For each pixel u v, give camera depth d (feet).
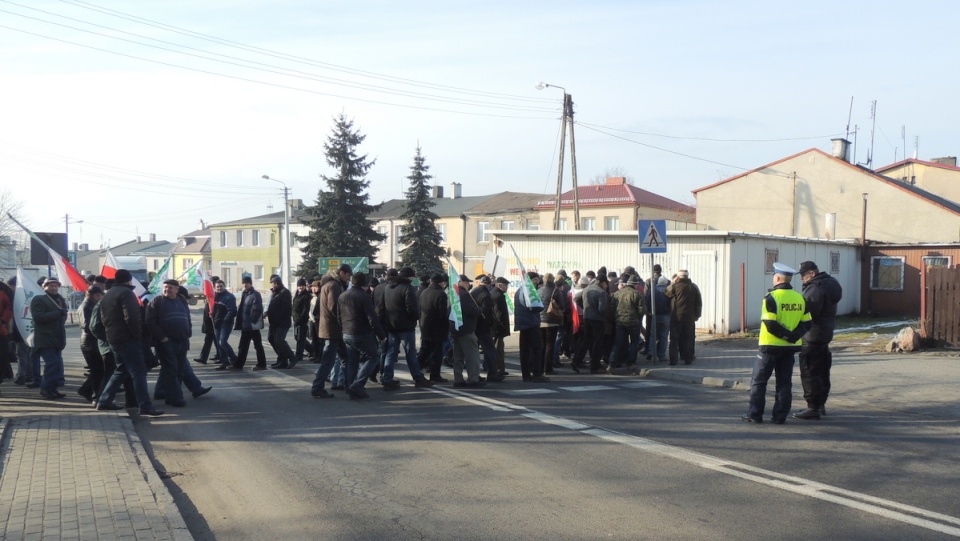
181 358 35.78
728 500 19.31
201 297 186.91
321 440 26.73
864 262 98.84
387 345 38.29
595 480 21.26
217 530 17.80
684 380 42.14
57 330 35.27
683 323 47.93
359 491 20.54
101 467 21.93
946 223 105.29
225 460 24.20
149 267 303.07
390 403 34.24
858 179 113.19
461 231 176.86
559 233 82.64
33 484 20.10
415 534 17.15
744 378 40.88
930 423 29.45
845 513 18.21
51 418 29.35
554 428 28.43
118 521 17.16
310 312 52.03
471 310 38.93
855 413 31.68
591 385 40.34
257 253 214.07
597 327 45.60
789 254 81.35
